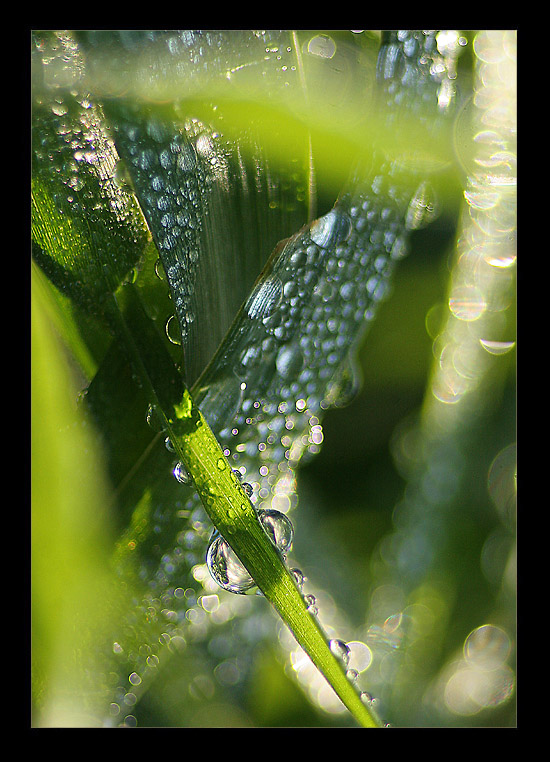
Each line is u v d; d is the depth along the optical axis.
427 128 0.21
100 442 0.20
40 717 0.20
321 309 0.21
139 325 0.19
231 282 0.20
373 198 0.21
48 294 0.20
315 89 0.20
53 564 0.20
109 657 0.20
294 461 0.21
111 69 0.19
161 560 0.20
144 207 0.19
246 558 0.19
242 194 0.20
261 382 0.20
